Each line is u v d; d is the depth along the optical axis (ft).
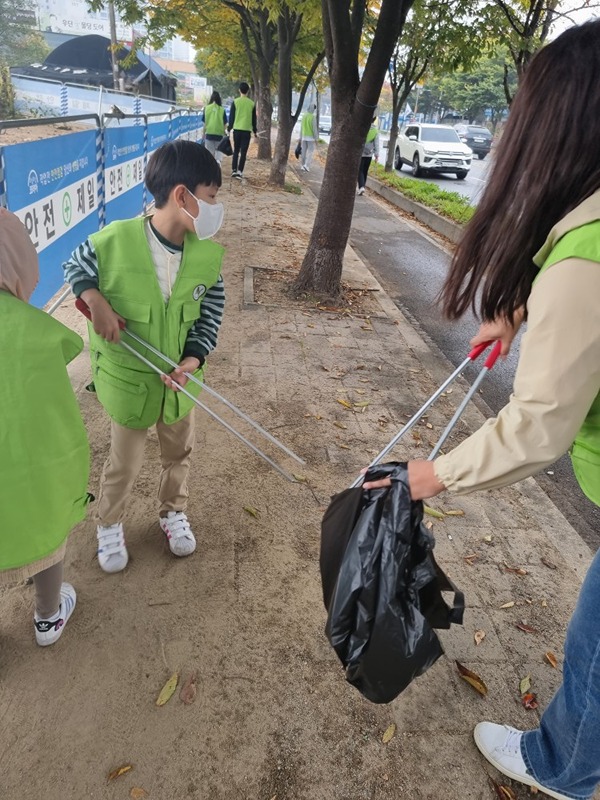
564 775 5.64
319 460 11.63
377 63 17.48
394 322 19.98
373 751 6.50
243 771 6.15
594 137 3.63
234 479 10.71
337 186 19.75
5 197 10.68
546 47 3.88
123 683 6.87
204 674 7.10
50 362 5.73
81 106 62.54
